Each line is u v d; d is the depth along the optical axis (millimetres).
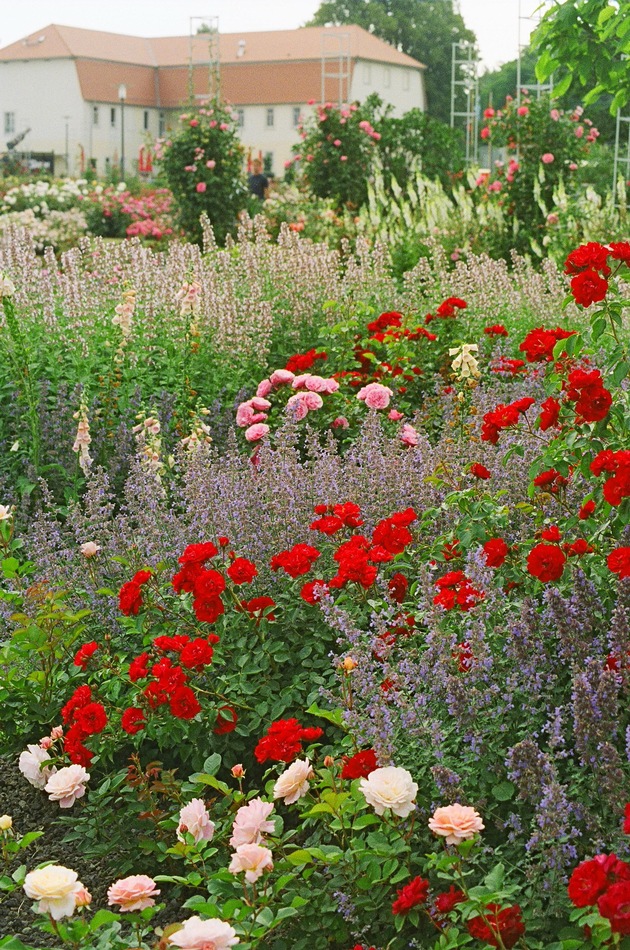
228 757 3654
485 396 5684
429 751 3064
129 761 3848
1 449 6602
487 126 15273
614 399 4059
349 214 15953
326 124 18250
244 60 62750
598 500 3527
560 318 7965
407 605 3842
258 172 22109
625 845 2654
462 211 13320
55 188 22750
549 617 3217
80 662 3730
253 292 8109
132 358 7184
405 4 74188
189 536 4531
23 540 5508
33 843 3559
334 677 3607
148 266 7973
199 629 3973
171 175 17453
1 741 4008
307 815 2930
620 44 6891
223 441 6766
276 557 3760
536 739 3139
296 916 2963
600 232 12391
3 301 6508
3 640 4441
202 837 3086
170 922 3180
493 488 4453
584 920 2406
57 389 6809
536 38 7094
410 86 66625
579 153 14992
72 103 63594
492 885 2570
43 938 3096
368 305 8234
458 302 7395
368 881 2836
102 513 4867
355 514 3994
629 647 2941
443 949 2572
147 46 68688
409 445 5359
